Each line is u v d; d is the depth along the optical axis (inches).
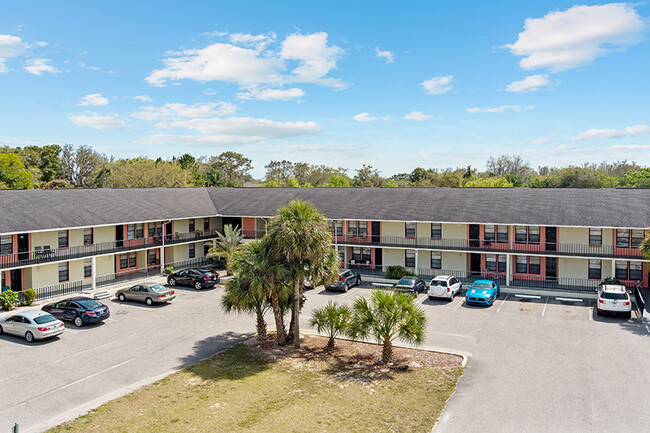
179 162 3580.2
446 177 3346.5
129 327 992.9
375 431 545.3
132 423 563.8
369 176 4200.3
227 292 864.3
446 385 682.2
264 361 796.0
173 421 569.3
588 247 1328.7
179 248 1702.8
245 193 1932.8
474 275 1496.1
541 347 847.7
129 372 740.0
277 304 871.1
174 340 907.4
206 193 1951.3
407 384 688.4
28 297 1152.8
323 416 584.1
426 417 581.0
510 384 681.0
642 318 1032.2
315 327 1008.2
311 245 810.8
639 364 751.7
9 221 1156.5
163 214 1556.3
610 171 4635.8
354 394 653.9
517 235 1430.9
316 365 777.6
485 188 1631.4
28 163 3353.8
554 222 1296.8
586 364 756.0
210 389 671.8
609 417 573.9
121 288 1310.3
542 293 1302.9
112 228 1477.6
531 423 561.9
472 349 844.6
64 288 1305.4
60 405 619.5
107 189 1624.0
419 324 762.2
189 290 1379.2
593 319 1036.5
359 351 852.6
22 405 619.5
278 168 4485.7
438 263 1541.6
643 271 1302.9
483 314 1091.3
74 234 1353.3
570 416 578.2
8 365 768.9
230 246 1536.7
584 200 1401.3
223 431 543.8
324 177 4052.7
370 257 1653.5
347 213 1581.0
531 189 1556.3
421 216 1473.9
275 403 624.1
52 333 891.4
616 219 1253.1
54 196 1403.8
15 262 1163.3
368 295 1315.2
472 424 561.3
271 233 825.5
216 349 856.9
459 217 1425.9
